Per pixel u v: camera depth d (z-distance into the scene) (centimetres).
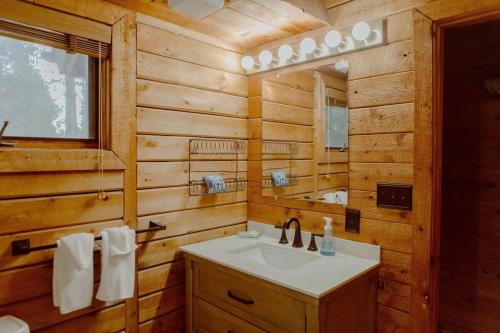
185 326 197
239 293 163
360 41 172
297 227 194
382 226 168
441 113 157
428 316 153
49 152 144
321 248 183
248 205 234
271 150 220
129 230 158
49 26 144
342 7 183
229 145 222
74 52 155
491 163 213
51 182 146
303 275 149
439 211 157
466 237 224
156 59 182
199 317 186
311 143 197
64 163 148
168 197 189
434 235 154
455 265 229
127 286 154
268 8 172
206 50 207
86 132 166
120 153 167
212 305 177
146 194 179
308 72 199
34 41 144
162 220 187
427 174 153
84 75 165
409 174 159
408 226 159
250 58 221
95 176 160
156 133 183
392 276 165
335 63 187
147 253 181
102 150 161
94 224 160
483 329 218
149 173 180
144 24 177
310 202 199
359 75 176
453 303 231
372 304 165
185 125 197
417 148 156
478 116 218
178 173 194
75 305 139
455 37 226
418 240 156
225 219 221
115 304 169
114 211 167
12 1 135
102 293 149
